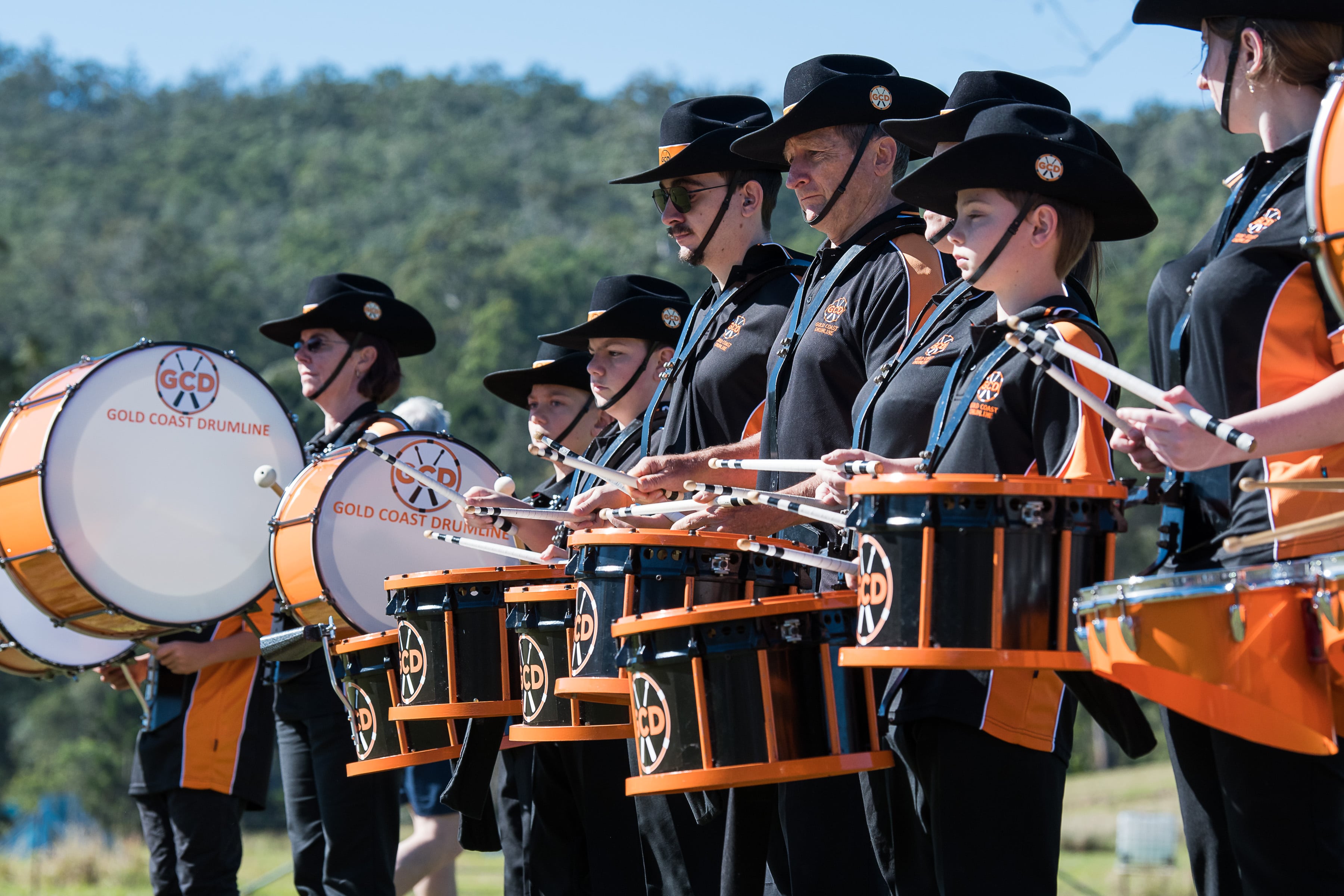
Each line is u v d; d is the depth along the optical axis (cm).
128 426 1363
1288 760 619
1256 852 631
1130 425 601
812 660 765
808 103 959
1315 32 641
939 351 802
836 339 922
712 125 1139
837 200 972
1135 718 679
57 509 1320
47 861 3875
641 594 837
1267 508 618
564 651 950
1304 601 577
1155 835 4681
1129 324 10294
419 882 1578
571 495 1292
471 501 1129
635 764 982
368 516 1273
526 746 1194
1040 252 749
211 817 1384
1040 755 722
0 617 1477
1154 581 582
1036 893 714
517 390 1550
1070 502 655
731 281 1106
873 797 839
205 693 1393
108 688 9831
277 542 1284
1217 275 635
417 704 1059
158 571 1358
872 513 666
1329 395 577
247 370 1425
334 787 1289
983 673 713
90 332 16100
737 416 1059
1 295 16038
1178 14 678
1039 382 714
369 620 1257
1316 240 563
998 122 784
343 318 1457
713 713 761
